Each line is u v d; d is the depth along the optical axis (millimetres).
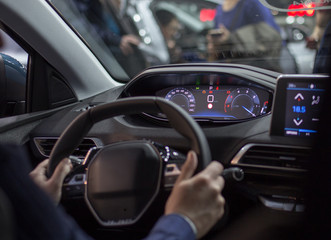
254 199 1511
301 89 1357
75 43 1995
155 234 662
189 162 775
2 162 507
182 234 657
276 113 1404
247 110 1811
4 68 1856
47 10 1872
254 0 4031
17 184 507
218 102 1860
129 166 987
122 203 977
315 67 1822
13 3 1764
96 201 990
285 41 4109
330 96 606
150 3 6746
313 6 2455
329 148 612
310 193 660
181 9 6668
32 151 1752
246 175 1497
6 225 462
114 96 1954
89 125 1017
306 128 1374
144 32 6727
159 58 6848
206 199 694
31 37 1896
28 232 504
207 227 700
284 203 1438
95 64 2092
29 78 2061
